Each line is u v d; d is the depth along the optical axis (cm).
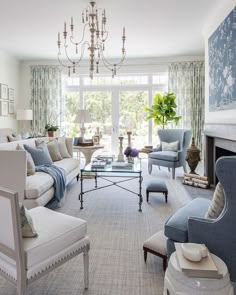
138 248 239
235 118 312
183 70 681
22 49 608
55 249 159
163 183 379
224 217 153
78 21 433
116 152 737
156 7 381
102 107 738
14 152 292
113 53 643
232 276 155
